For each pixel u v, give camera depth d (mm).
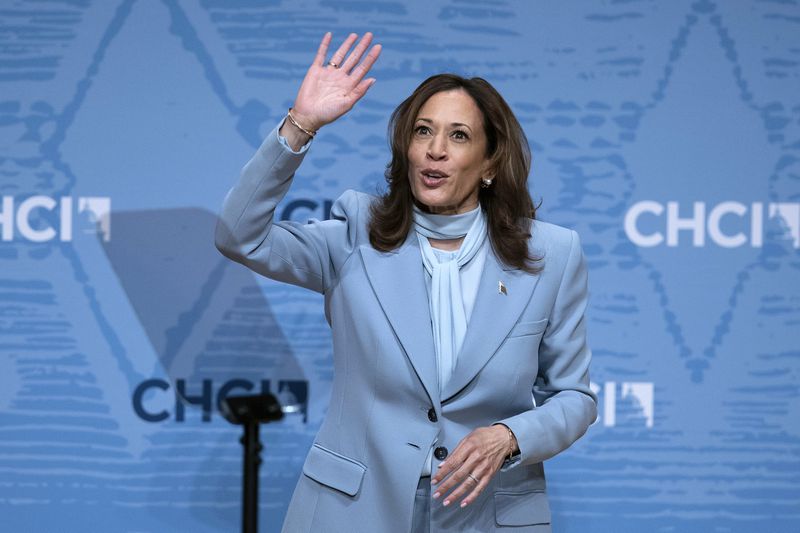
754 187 10836
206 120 10656
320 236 6801
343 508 6457
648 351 10836
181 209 10664
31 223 10586
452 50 10734
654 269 10820
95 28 10602
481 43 10734
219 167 10672
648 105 10797
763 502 10922
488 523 6543
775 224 10852
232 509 10812
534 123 10797
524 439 6227
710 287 10844
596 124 10789
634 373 10836
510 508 6598
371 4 10703
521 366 6562
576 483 10922
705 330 10852
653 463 10883
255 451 10211
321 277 6812
